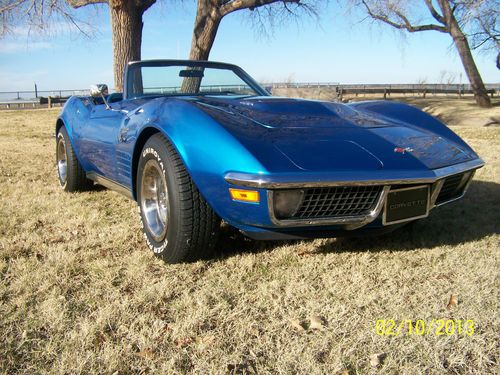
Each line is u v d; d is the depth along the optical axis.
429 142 2.84
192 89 3.91
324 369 1.68
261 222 2.29
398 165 2.43
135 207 3.95
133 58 11.15
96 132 3.67
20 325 1.94
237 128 2.44
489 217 3.64
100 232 3.23
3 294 2.22
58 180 5.15
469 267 2.59
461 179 2.85
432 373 1.67
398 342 1.85
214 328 1.96
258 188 2.18
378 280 2.43
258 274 2.51
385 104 3.54
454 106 19.91
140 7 11.05
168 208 2.52
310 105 3.04
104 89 3.67
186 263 2.65
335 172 2.25
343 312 2.06
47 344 1.81
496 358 1.75
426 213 2.56
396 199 2.42
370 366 1.71
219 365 1.70
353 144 2.53
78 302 2.16
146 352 1.77
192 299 2.20
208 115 2.51
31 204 4.00
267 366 1.70
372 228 2.55
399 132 2.87
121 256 2.78
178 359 1.73
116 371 1.66
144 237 2.97
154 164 2.66
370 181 2.27
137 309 2.11
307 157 2.31
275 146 2.34
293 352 1.77
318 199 2.28
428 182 2.46
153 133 2.84
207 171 2.32
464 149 3.01
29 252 2.82
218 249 2.87
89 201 4.16
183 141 2.43
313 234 2.45
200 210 2.47
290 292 2.27
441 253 2.82
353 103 3.64
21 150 7.73
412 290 2.31
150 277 2.46
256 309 2.12
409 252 2.85
